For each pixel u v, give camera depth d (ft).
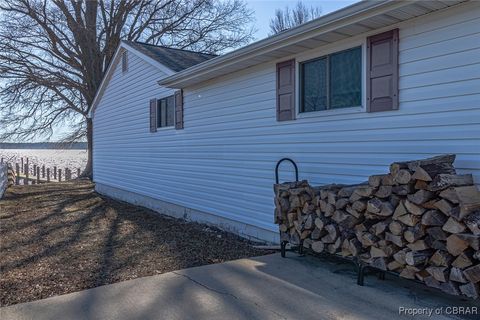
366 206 12.59
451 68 12.54
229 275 14.70
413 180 11.12
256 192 21.47
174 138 29.99
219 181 24.71
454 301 11.80
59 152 102.94
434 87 13.00
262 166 20.92
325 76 17.07
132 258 17.71
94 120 48.93
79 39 69.41
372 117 15.05
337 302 11.91
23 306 12.09
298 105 18.40
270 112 20.21
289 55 18.70
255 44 17.99
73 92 70.59
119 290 13.33
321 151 17.31
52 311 11.66
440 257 10.66
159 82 27.43
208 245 20.15
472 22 12.01
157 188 32.99
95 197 43.04
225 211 24.17
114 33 73.26
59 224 26.78
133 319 11.04
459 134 12.37
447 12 12.60
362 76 15.33
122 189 40.45
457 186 10.35
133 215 30.94
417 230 11.11
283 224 16.71
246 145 22.12
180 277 14.60
